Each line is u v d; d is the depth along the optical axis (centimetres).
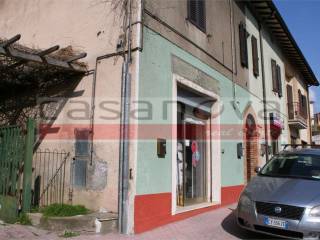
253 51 1420
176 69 831
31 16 976
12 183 713
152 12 758
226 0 1196
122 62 716
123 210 658
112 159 698
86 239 600
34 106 866
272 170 743
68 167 764
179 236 656
